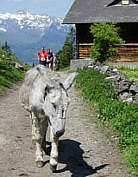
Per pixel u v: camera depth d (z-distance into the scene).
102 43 27.80
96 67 22.33
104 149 8.95
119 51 32.00
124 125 10.37
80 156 8.35
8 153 8.20
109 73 19.78
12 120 11.57
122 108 12.03
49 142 9.16
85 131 10.52
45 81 6.16
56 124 5.81
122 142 9.20
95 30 27.69
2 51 34.09
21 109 13.57
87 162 7.97
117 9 34.53
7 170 7.19
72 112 13.12
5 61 26.70
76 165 7.72
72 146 9.06
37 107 6.70
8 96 16.39
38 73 7.34
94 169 7.55
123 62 31.73
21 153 8.24
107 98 14.03
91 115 12.67
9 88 18.81
